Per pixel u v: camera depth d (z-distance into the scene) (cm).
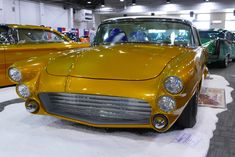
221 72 678
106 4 2098
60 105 232
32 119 279
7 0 1363
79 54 260
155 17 310
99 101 214
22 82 240
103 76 218
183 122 248
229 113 313
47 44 500
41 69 246
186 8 1933
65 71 233
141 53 247
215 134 248
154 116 203
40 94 235
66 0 1752
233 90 445
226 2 1836
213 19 2445
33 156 201
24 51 455
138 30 312
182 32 303
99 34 332
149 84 206
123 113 211
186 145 220
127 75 215
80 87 217
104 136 236
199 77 254
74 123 266
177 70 204
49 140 228
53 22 1728
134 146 217
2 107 326
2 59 425
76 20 2008
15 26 462
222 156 206
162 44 296
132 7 2053
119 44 304
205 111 315
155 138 232
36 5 1575
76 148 213
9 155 202
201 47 327
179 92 196
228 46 791
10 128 253
